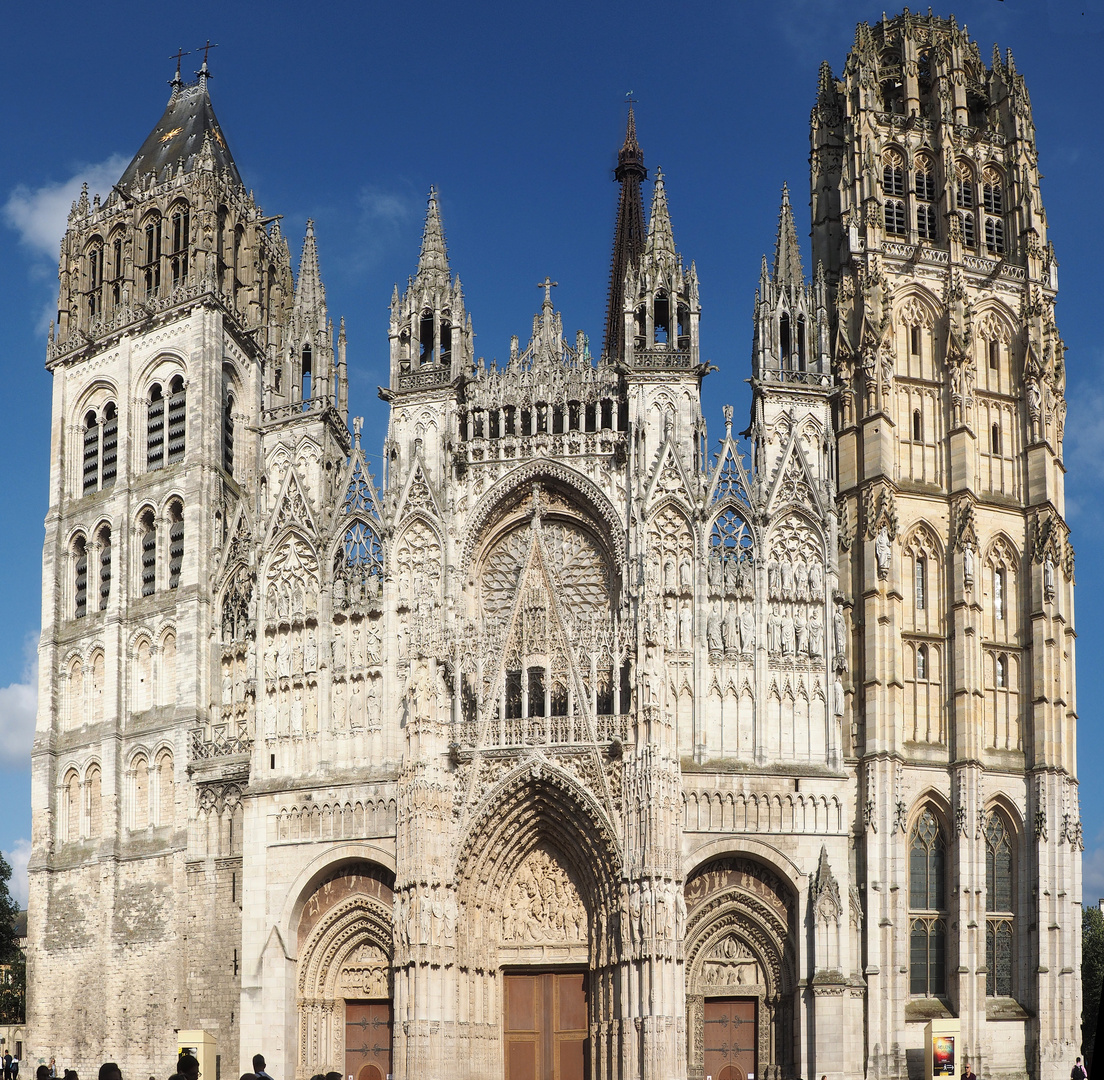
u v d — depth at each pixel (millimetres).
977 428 103875
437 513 98875
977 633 99000
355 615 99250
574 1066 91938
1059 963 95438
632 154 157125
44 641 116250
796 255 102625
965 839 95250
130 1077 102812
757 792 92625
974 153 109125
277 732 99125
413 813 90875
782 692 94688
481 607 99688
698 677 93938
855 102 108000
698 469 97500
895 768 94938
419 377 101562
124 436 116250
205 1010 100375
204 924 102000
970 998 92938
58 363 121625
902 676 98125
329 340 105750
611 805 89500
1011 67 111188
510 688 95812
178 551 112188
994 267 106750
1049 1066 93875
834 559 97062
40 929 111000
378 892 95438
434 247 104000
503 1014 93250
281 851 96812
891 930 92375
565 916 93375
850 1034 89375
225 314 117000
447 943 90188
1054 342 106000
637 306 100250
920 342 104875
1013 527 103000
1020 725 100125
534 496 98938
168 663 110750
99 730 111938
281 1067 93750
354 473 101688
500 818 92438
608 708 93062
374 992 95562
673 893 87438
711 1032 91938
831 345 104562
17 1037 121125
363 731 97000
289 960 95438
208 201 117875
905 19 112125
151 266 120812
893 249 105688
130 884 107188
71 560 118500
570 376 100562
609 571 98375
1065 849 97375
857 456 102000
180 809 105562
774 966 92000
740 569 96438
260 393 120000
